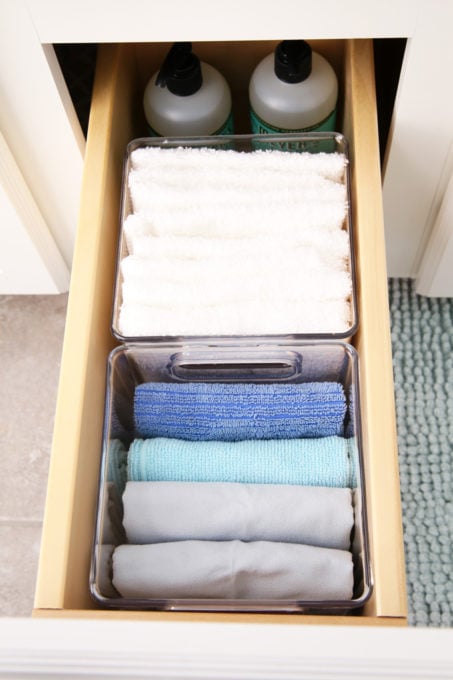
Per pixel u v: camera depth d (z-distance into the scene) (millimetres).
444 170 719
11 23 550
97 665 392
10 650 392
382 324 573
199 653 390
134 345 612
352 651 386
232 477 594
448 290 915
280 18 552
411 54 580
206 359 636
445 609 826
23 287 949
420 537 854
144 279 612
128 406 664
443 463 883
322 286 602
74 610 502
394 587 501
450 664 382
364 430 569
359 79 648
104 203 630
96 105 650
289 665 387
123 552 562
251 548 555
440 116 646
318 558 550
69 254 924
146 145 685
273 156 642
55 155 711
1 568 894
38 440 946
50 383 973
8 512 916
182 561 554
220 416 612
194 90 704
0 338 995
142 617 489
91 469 578
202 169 645
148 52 748
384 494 523
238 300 608
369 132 631
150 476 601
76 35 565
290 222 624
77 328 574
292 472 589
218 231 632
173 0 535
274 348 616
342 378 648
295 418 610
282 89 696
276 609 526
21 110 641
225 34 568
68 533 520
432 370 928
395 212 804
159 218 627
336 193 630
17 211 755
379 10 543
